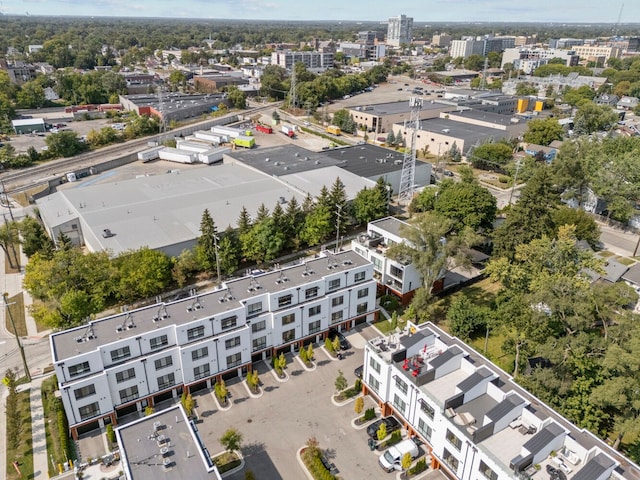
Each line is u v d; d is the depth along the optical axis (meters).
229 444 52.44
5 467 52.47
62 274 74.12
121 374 57.62
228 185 124.12
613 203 115.00
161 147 182.88
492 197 107.25
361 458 54.66
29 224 96.81
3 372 67.00
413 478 52.12
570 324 59.00
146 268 80.69
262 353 69.88
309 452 53.97
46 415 59.44
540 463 44.59
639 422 47.69
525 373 65.00
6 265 97.44
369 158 151.12
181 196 115.75
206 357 63.03
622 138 146.12
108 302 83.81
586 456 44.22
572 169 117.62
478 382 51.94
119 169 165.62
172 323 61.34
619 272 88.88
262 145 199.50
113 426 58.56
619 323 56.28
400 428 58.25
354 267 76.44
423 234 77.06
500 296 76.00
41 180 151.75
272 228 94.38
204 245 89.50
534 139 185.62
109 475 51.62
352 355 72.38
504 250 93.19
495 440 47.06
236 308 64.56
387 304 85.00
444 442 50.59
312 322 72.69
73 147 180.88
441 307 85.19
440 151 183.00
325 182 126.62
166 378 61.53
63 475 51.44
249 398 63.50
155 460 43.38
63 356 54.91
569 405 55.78
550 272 76.25
